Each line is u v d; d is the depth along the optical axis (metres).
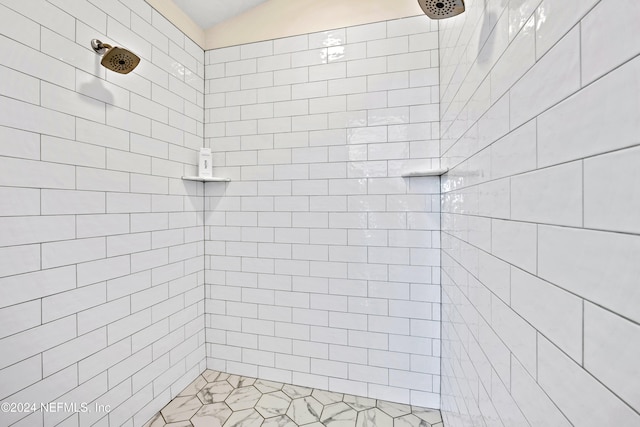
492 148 0.71
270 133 1.86
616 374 0.31
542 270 0.47
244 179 1.90
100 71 1.25
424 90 1.61
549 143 0.45
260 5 1.87
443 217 1.53
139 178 1.46
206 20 1.90
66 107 1.11
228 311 1.94
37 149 1.02
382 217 1.68
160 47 1.60
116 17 1.33
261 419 1.50
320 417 1.52
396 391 1.66
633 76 0.29
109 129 1.30
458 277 1.13
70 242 1.13
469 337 0.95
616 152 0.31
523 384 0.54
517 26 0.57
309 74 1.79
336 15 1.74
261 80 1.87
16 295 0.96
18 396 0.96
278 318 1.85
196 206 1.89
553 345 0.43
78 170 1.16
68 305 1.12
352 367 1.72
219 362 1.96
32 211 1.00
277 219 1.85
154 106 1.56
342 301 1.74
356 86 1.71
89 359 1.20
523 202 0.54
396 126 1.65
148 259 1.51
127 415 1.37
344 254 1.74
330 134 1.75
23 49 0.98
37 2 1.01
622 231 0.31
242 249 1.91
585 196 0.36
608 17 0.32
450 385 1.32
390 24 1.65
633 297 0.29
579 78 0.38
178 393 1.71
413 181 1.63
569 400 0.39
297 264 1.82
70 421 1.12
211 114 1.96
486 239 0.76
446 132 1.38
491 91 0.72
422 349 1.63
